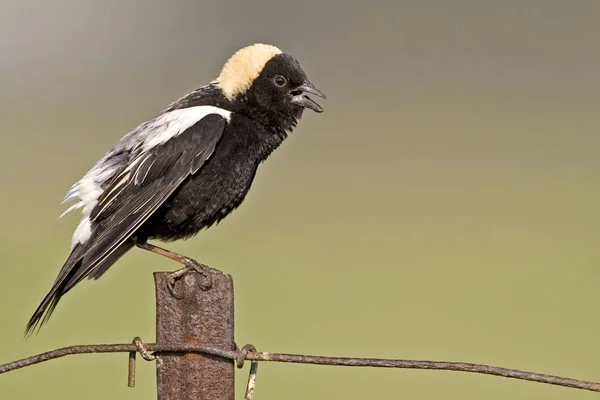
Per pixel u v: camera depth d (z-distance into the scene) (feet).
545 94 119.14
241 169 28.63
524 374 19.34
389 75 126.82
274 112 29.58
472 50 134.10
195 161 27.32
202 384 20.04
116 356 47.88
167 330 20.12
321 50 132.57
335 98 119.14
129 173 27.07
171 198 27.58
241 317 51.78
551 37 136.77
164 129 27.71
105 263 28.02
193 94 30.04
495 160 92.27
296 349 48.37
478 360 47.42
